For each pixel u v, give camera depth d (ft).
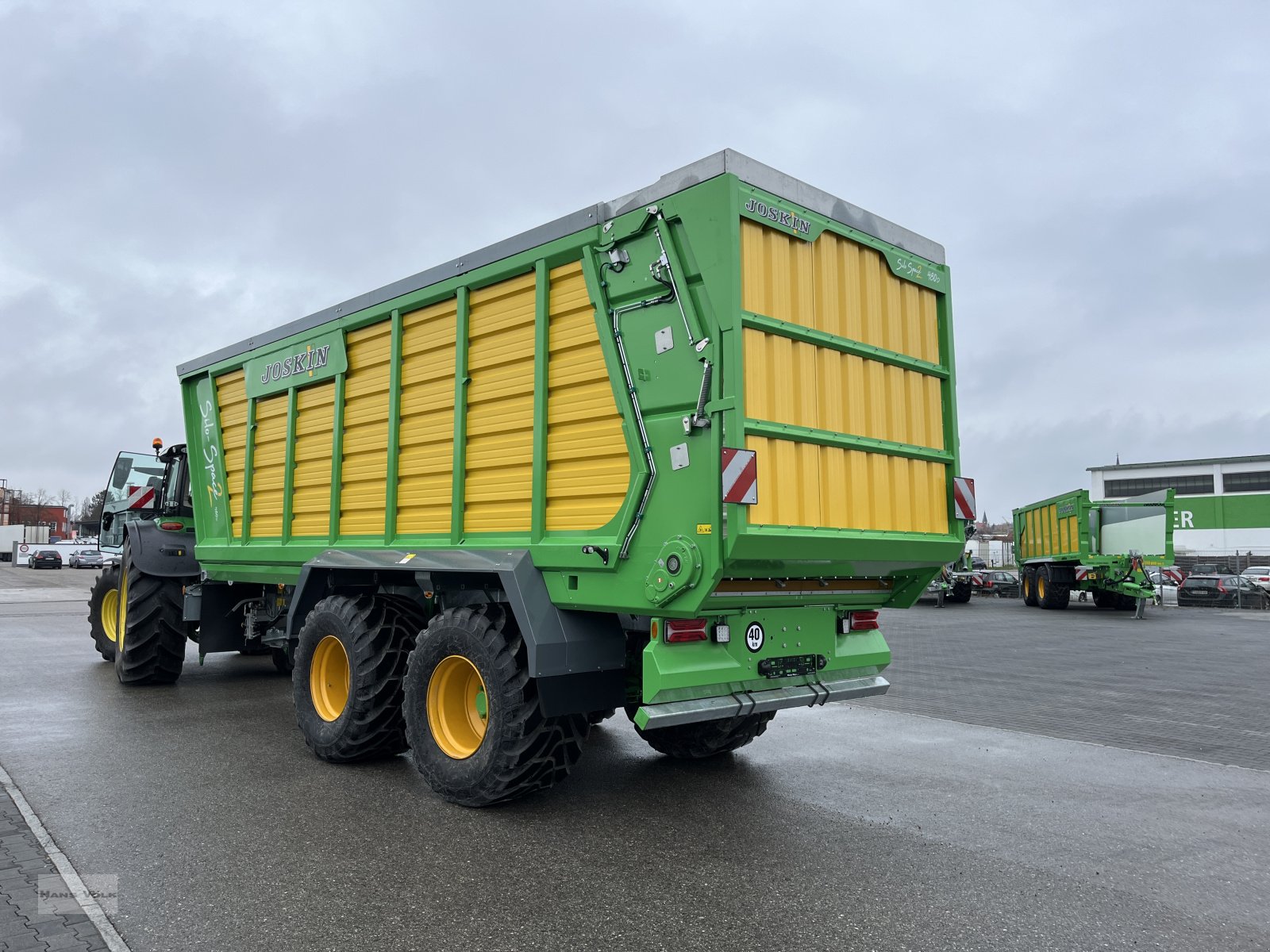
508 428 16.39
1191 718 25.50
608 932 10.50
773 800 16.25
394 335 18.99
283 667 32.73
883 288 16.69
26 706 25.31
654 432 13.83
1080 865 13.07
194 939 10.21
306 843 13.62
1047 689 31.30
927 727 23.66
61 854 13.01
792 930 10.62
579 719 15.34
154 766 18.43
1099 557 76.54
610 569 14.12
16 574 133.80
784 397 14.02
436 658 16.14
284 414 22.68
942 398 18.07
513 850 13.39
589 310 15.06
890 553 15.70
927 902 11.55
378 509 19.34
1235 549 166.50
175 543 28.12
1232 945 10.44
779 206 14.20
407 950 10.02
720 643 14.53
